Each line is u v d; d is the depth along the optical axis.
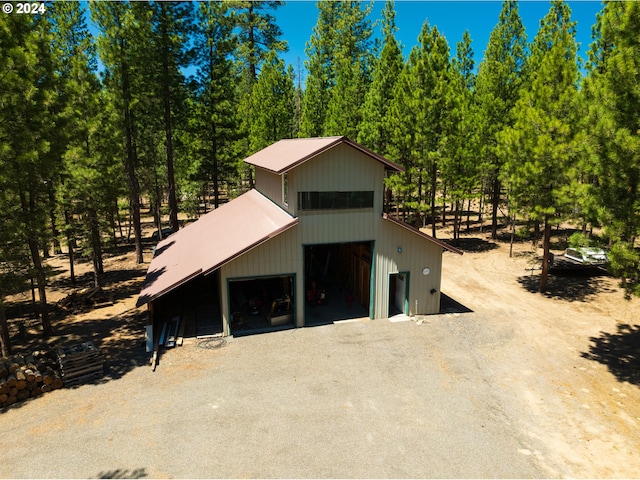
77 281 26.20
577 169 17.06
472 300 20.58
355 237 17.14
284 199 18.16
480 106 33.62
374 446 10.10
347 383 12.92
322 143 17.33
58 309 20.31
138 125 29.64
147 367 14.12
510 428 10.83
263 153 23.52
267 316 17.55
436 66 28.08
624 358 14.56
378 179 17.02
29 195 16.44
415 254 17.95
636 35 12.34
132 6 26.05
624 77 12.45
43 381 12.66
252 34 53.25
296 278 16.81
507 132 23.55
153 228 45.03
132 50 25.94
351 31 53.12
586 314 18.70
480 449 10.02
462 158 28.84
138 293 23.09
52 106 15.88
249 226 18.66
